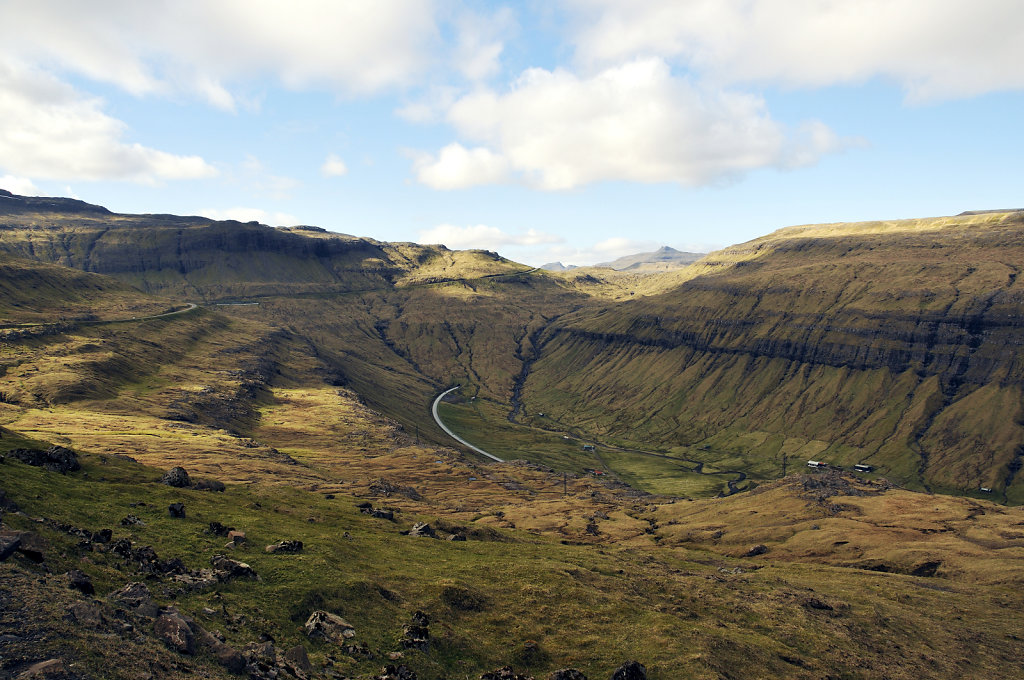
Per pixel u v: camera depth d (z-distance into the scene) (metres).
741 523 158.75
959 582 109.31
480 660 51.00
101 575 39.94
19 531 39.75
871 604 88.44
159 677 28.83
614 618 64.94
